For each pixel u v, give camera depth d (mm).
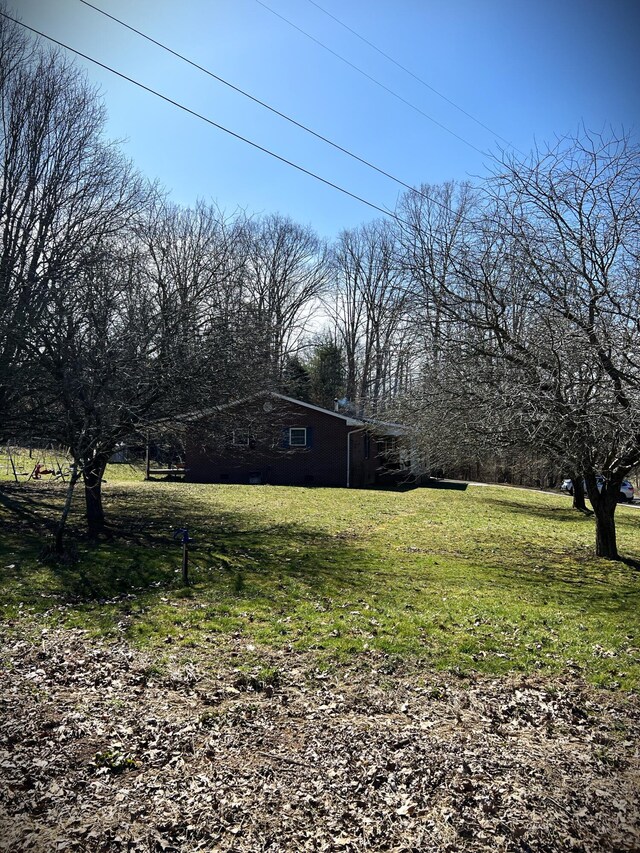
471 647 6227
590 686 5387
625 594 8844
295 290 43469
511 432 8914
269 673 5383
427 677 5449
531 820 3451
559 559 11500
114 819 3354
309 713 4676
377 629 6719
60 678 5238
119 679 5242
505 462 10969
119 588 8375
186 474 27562
